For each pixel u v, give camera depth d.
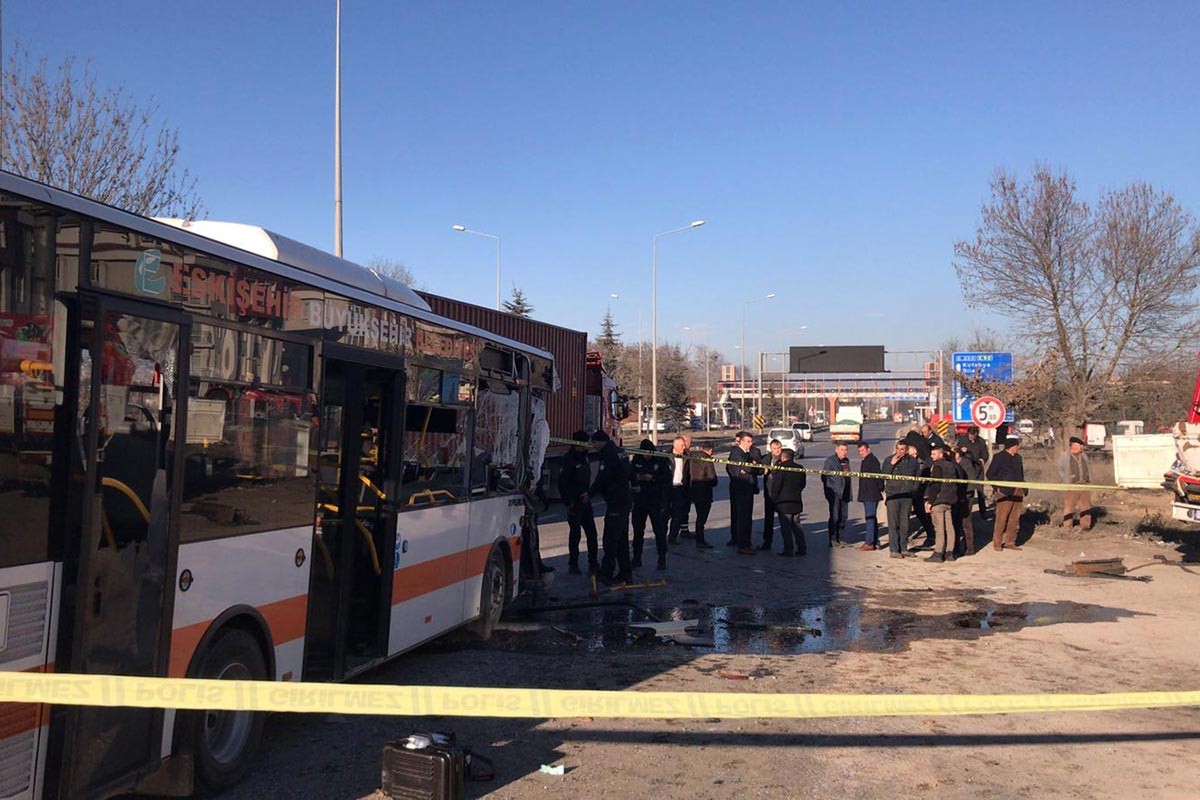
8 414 3.41
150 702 3.19
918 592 11.48
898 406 154.75
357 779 5.05
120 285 3.96
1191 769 5.41
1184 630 9.28
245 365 4.90
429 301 16.38
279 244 5.65
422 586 7.13
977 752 5.67
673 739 5.83
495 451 8.75
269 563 5.14
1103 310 25.59
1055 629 9.32
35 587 3.52
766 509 15.09
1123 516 19.00
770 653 8.20
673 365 86.31
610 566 11.84
